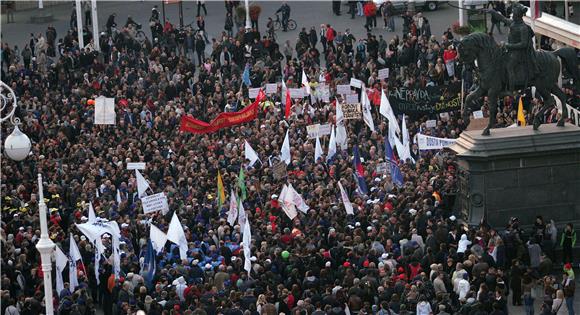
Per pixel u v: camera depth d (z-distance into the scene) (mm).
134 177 120875
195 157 124375
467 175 112688
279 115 137875
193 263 100938
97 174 121750
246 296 94750
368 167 121812
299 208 110000
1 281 99250
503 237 106375
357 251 101812
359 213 109438
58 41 181125
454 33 171125
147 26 192000
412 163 123938
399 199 112438
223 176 119438
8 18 199250
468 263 100188
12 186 122375
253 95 140500
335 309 92438
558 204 112938
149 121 140250
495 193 112250
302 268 100688
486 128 113250
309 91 142250
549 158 112438
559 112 131000
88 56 162750
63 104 145250
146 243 106812
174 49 170875
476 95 114062
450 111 135500
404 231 107250
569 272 99750
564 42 147625
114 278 101312
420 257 102875
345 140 128625
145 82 153125
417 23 171250
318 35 182625
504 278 101625
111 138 132750
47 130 138250
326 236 107250
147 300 95500
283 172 118375
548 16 152750
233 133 132875
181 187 118625
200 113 142375
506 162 111938
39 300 98625
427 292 96375
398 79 152125
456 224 110125
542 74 112375
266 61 159000
